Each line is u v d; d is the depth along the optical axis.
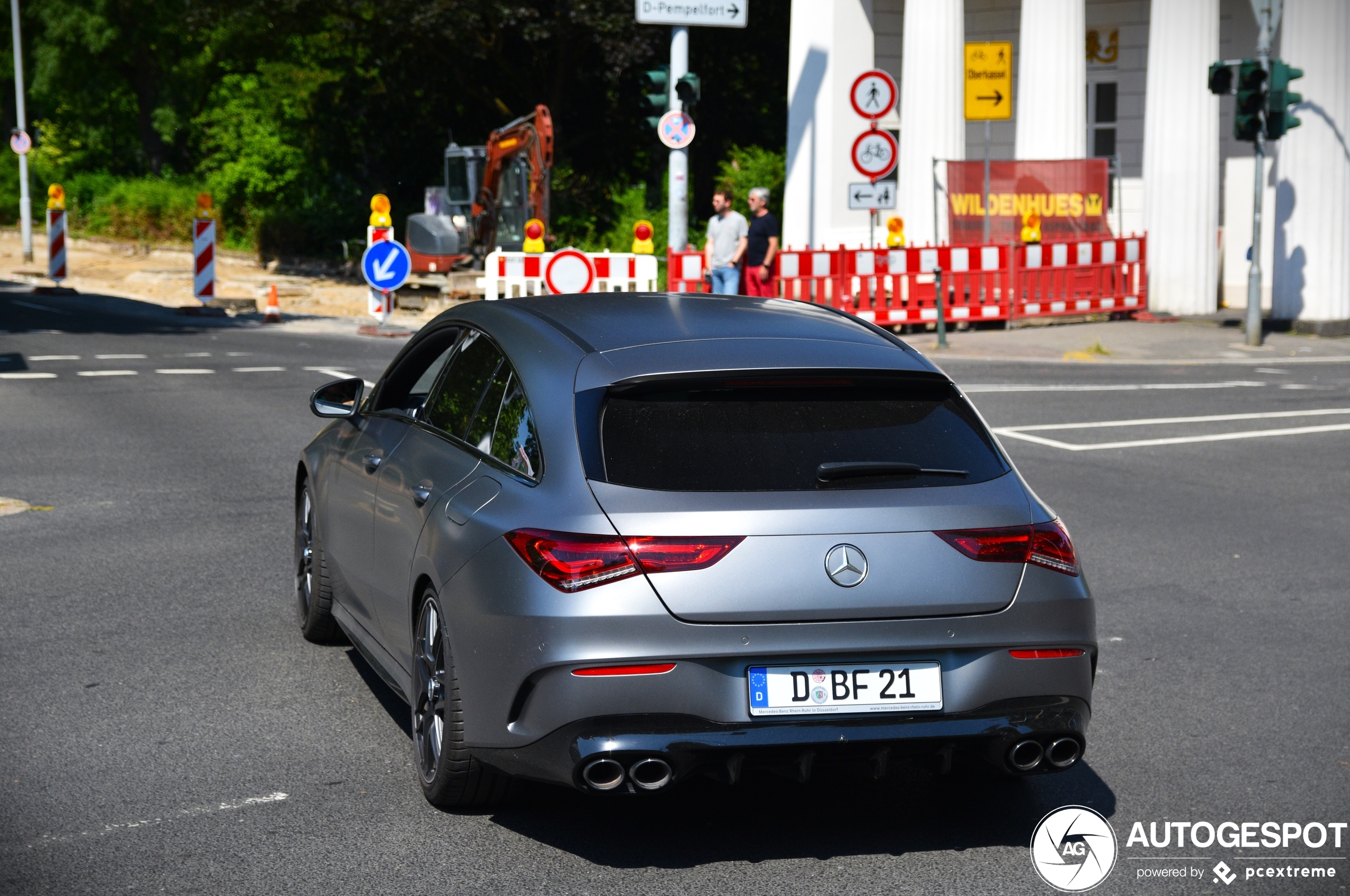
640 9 18.59
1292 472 10.97
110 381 15.26
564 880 3.96
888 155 20.22
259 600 6.97
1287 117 19.05
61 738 5.05
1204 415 13.91
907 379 4.34
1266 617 7.01
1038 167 22.67
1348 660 6.29
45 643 6.21
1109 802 4.66
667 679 3.79
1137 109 26.70
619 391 4.14
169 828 4.27
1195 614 7.05
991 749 4.02
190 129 50.50
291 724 5.23
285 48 41.44
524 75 38.00
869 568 3.88
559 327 4.64
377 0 32.34
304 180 41.72
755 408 4.16
